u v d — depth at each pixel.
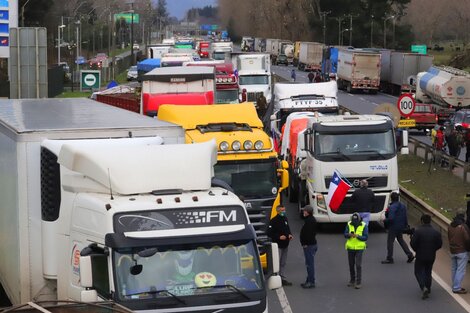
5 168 32.59
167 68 72.69
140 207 25.50
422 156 87.06
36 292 29.91
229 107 47.66
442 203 61.59
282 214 43.06
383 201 55.12
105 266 24.89
